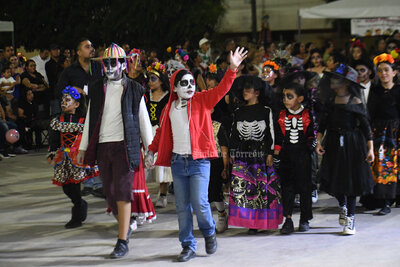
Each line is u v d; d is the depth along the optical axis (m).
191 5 20.36
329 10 15.07
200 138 5.45
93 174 6.82
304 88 6.63
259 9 25.89
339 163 6.28
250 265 5.32
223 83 5.38
